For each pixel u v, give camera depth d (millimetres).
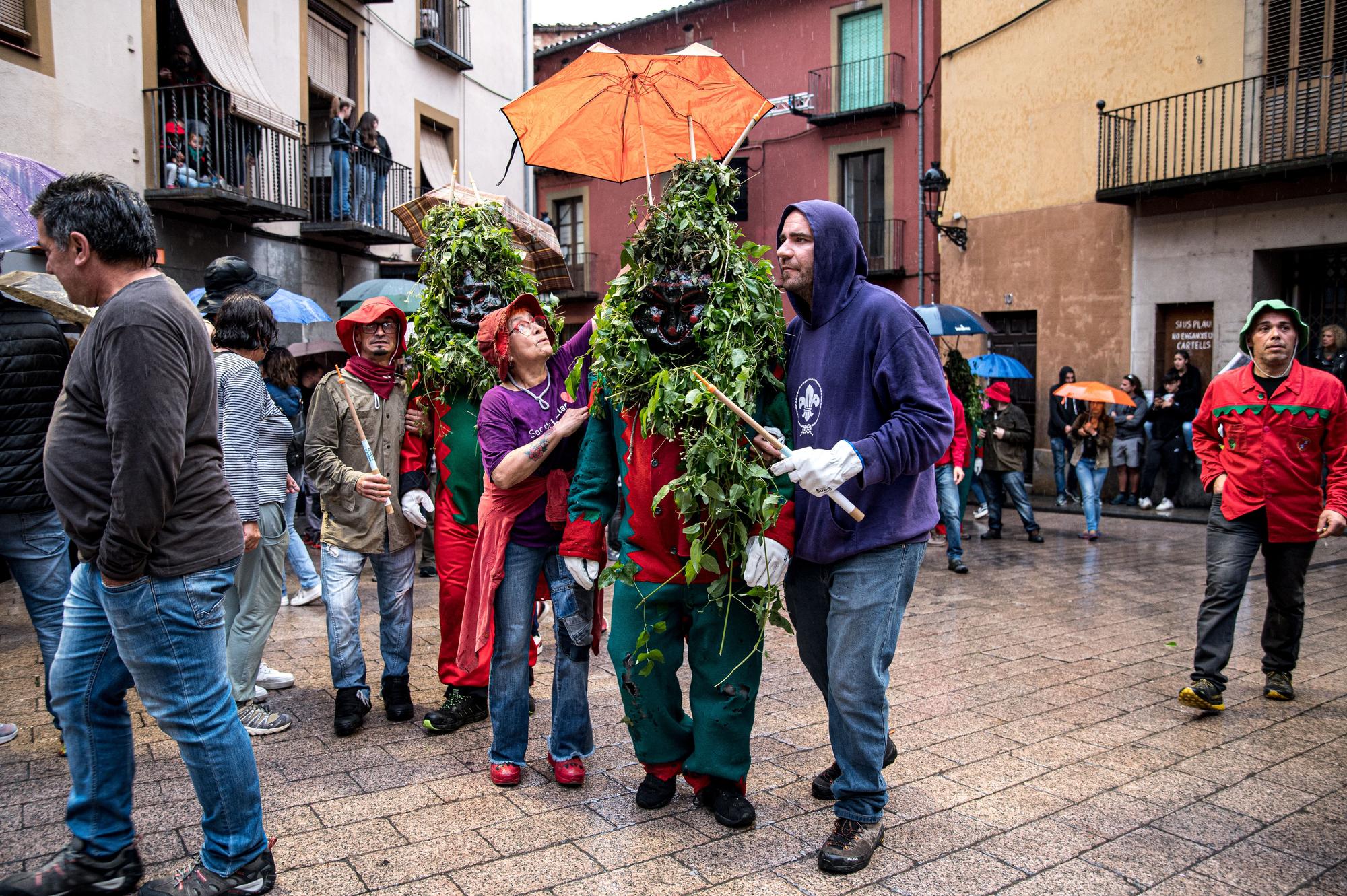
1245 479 4379
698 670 3229
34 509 3637
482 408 3695
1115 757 3824
